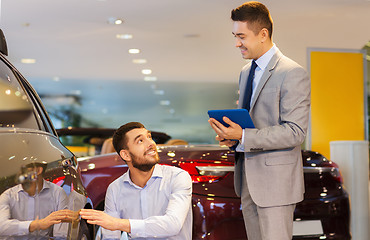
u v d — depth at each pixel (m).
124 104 22.91
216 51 10.20
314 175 2.78
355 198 4.57
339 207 2.78
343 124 7.67
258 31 2.17
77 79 15.70
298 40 7.56
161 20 7.55
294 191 2.17
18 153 1.45
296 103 2.11
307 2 6.07
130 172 2.35
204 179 2.63
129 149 2.24
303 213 2.71
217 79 14.58
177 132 25.20
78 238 2.00
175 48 10.04
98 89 18.41
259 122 2.19
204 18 7.33
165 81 15.86
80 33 8.72
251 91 2.28
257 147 2.08
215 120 2.14
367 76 7.95
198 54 10.62
